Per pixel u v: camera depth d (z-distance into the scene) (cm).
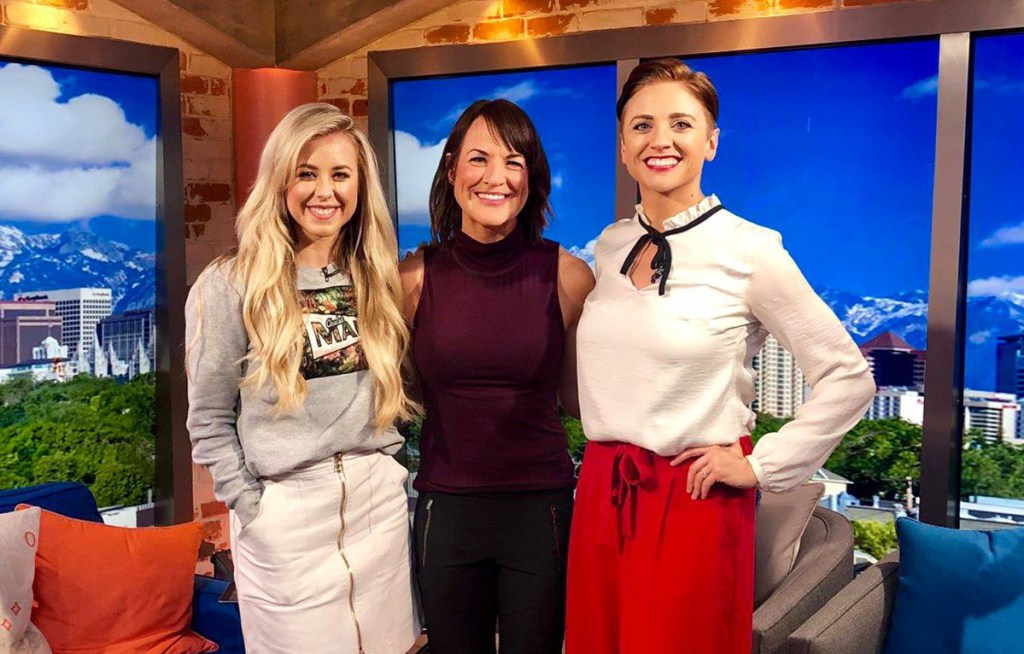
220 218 386
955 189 290
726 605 177
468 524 195
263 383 186
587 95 353
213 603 260
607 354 180
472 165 192
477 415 194
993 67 293
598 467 185
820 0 304
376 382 194
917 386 317
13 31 319
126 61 346
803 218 327
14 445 341
